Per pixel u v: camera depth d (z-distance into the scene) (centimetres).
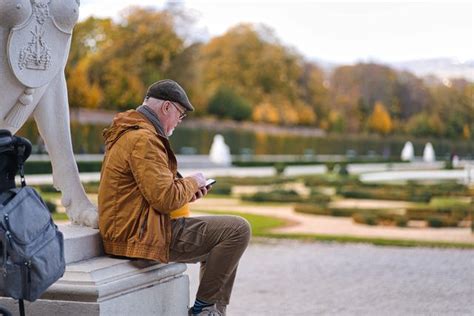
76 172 566
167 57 5659
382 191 2730
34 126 4022
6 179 454
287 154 6556
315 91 7669
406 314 830
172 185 513
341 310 846
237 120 6725
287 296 923
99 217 536
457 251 1371
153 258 516
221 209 2138
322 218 1994
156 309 546
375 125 7700
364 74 7912
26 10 488
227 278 546
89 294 483
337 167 4684
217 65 7050
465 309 861
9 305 498
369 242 1475
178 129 5547
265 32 7300
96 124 4716
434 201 2539
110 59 5369
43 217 444
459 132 7638
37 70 509
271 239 1498
